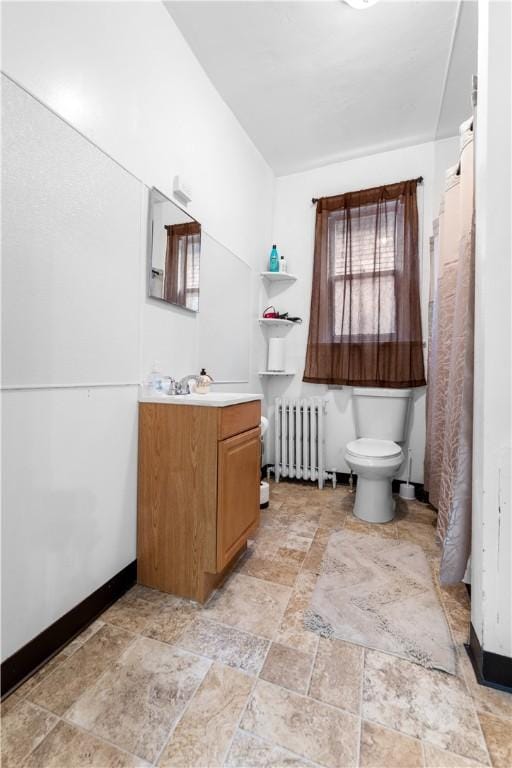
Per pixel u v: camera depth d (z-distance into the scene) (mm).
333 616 1298
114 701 944
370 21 1707
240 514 1547
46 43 1077
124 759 807
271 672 1048
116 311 1383
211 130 2096
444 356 2012
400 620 1283
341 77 2051
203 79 1997
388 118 2391
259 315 2924
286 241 3105
